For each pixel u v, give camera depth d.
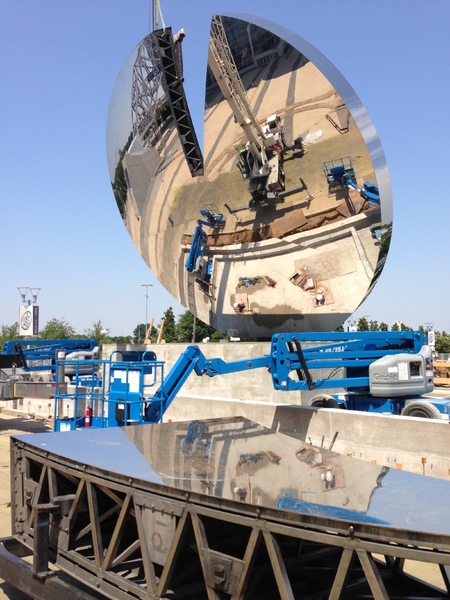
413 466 9.47
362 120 10.84
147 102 14.83
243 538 4.80
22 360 20.67
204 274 14.77
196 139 14.05
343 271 11.95
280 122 12.12
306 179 12.08
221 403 13.10
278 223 12.84
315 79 11.33
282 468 4.94
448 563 3.14
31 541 5.88
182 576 4.68
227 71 12.62
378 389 12.15
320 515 3.59
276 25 11.79
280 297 13.30
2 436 15.55
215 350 17.25
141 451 5.61
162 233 15.57
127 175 16.06
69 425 12.23
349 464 5.05
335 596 3.46
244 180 13.19
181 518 4.25
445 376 35.50
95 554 5.03
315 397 13.82
